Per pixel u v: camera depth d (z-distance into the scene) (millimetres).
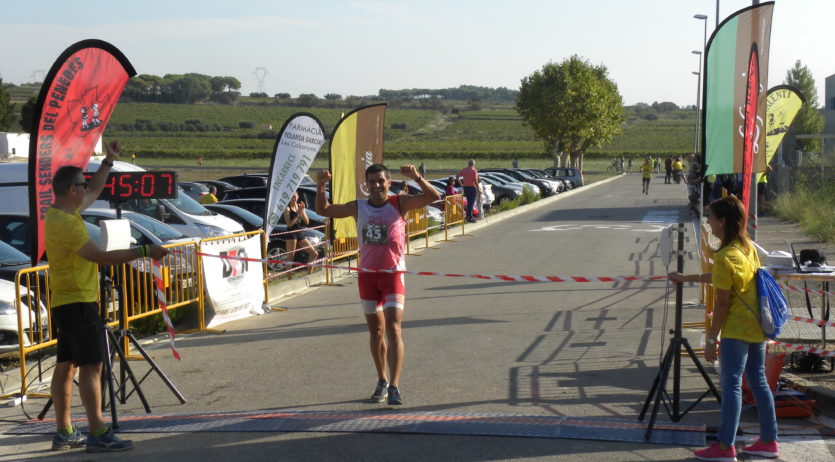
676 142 156000
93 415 5473
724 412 5098
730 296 5152
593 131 70188
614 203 34500
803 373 7168
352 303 11609
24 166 16578
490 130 188000
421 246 19000
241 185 29250
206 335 9547
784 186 25844
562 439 5570
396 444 5535
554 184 43531
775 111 13891
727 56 8031
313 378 7484
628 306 10773
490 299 11570
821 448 5391
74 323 5371
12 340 8438
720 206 5262
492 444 5500
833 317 9055
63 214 5305
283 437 5730
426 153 110938
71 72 6910
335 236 13336
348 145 12883
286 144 11727
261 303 11078
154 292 9375
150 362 6719
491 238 20469
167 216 15617
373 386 7145
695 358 5879
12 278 9539
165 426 6039
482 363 7895
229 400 6828
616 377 7289
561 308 10742
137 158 100562
